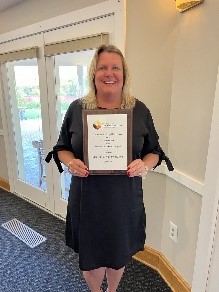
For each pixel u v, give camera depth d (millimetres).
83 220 1242
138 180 1289
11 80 2844
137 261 1933
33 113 2678
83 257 1289
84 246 1275
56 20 2049
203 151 1273
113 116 1088
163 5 1418
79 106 1224
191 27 1280
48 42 2199
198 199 1350
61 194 2572
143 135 1226
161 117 1592
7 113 2951
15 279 1751
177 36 1406
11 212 2723
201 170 1303
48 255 2008
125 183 1209
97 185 1191
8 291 1647
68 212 1351
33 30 2289
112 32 1688
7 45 2674
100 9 1705
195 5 1228
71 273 1809
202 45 1211
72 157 1260
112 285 1512
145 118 1250
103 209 1213
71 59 2105
